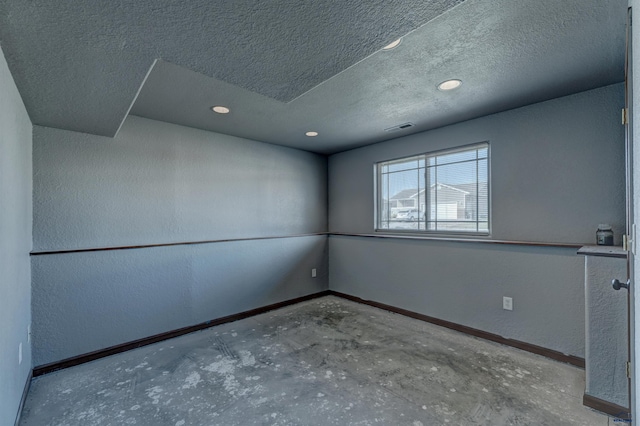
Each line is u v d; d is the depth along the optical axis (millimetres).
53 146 2504
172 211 3197
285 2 1086
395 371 2287
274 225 4133
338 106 2752
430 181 3539
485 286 2879
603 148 2346
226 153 3656
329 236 4594
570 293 2398
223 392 2031
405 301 3574
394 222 3955
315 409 1849
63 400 1953
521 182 2760
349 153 4465
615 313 1796
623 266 1781
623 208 2258
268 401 1930
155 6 1094
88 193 2678
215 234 3543
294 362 2443
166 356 2582
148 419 1766
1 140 1401
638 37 775
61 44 1325
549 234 2604
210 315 3305
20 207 1905
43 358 2314
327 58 1480
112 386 2113
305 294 4281
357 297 4172
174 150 3227
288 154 4320
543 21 1562
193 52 1416
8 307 1562
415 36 1684
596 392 1833
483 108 2795
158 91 2402
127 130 2922
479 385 2090
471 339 2869
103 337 2604
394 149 3855
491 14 1505
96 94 1845
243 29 1244
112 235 2803
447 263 3172
